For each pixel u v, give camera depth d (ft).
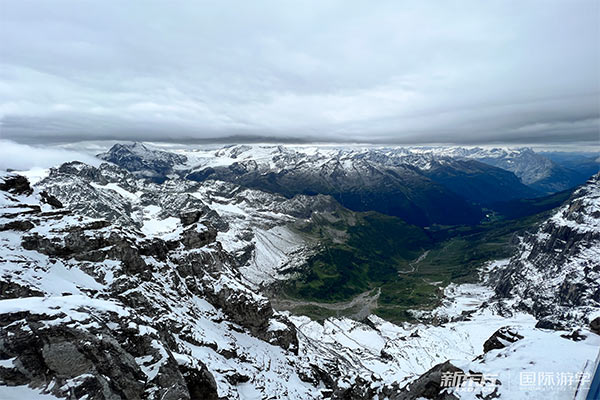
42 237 239.09
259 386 261.85
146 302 262.88
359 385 311.06
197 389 174.40
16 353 102.89
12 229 232.53
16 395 95.91
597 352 159.94
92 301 143.23
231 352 289.94
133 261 294.66
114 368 119.96
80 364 111.24
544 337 181.68
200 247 416.87
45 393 100.58
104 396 110.42
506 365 160.25
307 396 296.10
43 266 216.13
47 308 119.14
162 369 138.62
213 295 370.32
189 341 262.88
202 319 324.60
